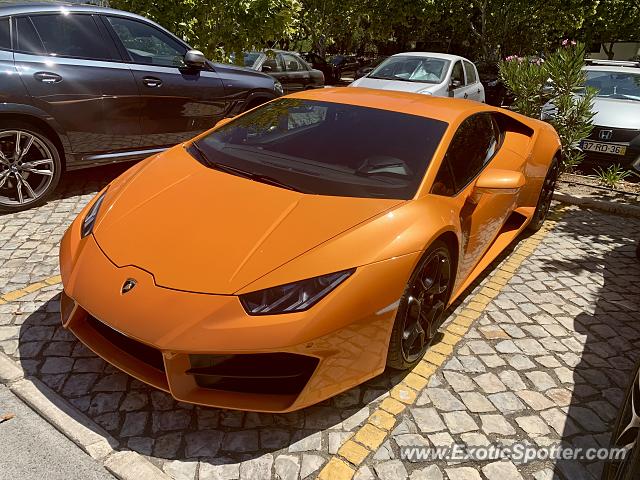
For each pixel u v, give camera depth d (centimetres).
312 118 315
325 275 209
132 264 216
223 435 217
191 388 206
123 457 201
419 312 251
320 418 231
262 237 221
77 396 232
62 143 446
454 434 229
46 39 432
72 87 438
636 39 2295
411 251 230
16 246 371
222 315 196
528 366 281
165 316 197
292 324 197
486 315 331
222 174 270
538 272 402
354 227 229
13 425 213
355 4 2236
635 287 388
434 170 276
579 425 241
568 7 2031
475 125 344
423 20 2178
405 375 264
